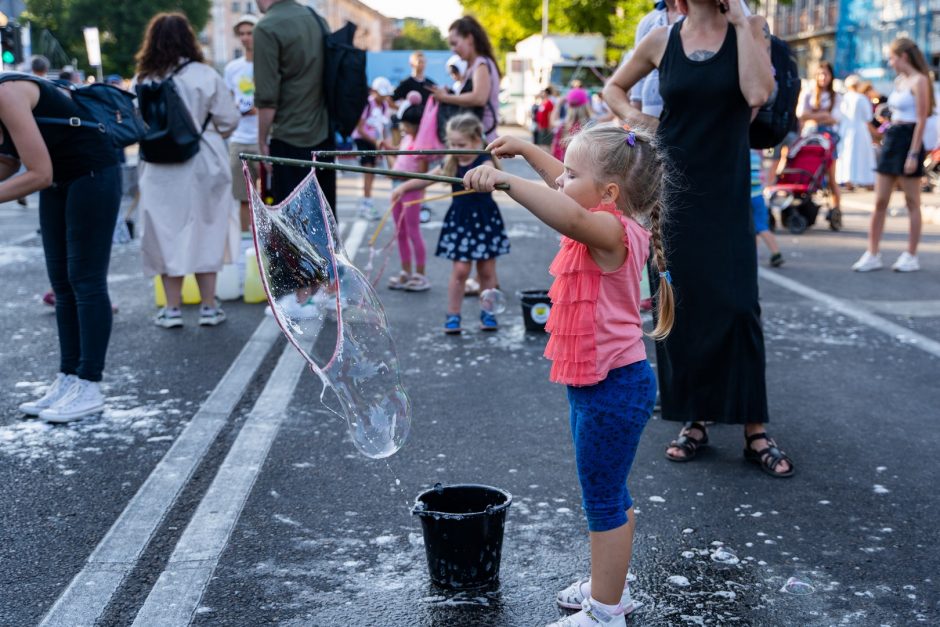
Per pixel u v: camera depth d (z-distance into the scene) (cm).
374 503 374
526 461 420
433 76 4016
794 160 1178
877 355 600
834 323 687
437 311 736
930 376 553
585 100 1581
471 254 645
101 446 438
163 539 344
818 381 545
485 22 4766
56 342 632
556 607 297
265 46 664
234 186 907
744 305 407
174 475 402
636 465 418
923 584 312
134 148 2784
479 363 584
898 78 883
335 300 279
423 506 308
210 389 526
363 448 276
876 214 901
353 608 295
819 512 368
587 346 268
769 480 400
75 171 462
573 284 270
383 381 286
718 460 425
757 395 411
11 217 1410
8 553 331
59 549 335
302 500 376
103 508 369
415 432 457
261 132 686
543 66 3791
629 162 268
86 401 479
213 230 664
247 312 727
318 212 284
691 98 397
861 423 472
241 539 341
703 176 403
